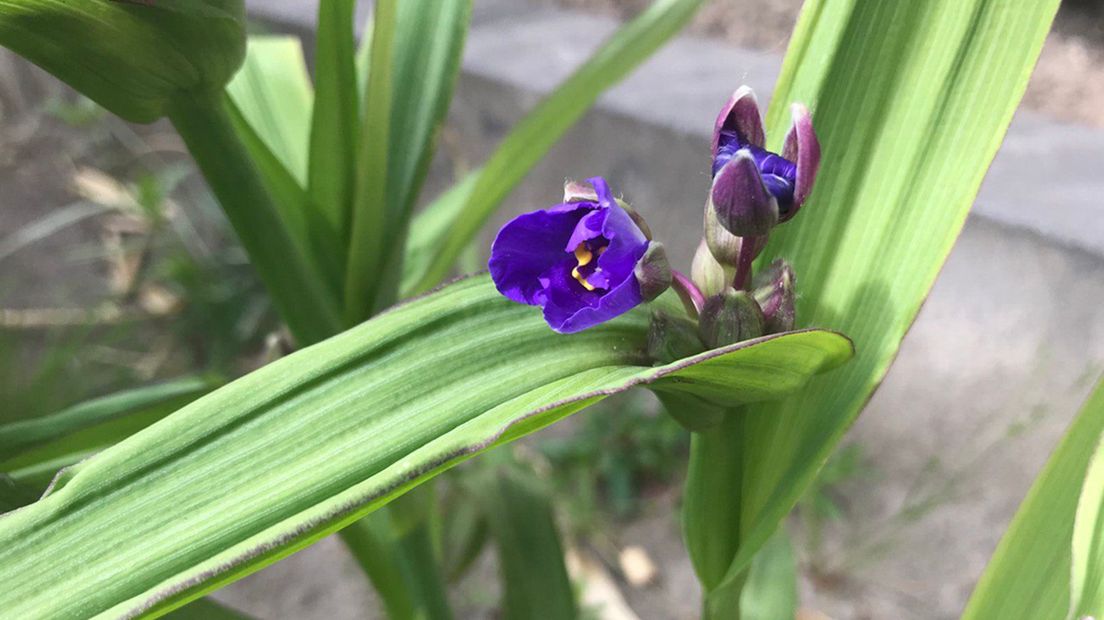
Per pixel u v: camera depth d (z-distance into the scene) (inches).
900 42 6.1
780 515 6.1
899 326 6.0
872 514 16.6
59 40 5.7
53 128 26.9
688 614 16.3
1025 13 5.7
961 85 5.9
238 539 4.6
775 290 5.3
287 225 7.5
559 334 5.5
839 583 16.0
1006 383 15.7
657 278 4.9
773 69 18.7
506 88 19.1
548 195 19.5
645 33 9.4
